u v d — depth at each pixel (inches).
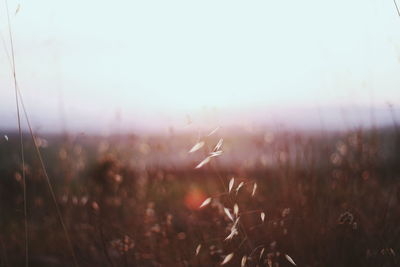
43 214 56.3
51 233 52.7
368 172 51.0
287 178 49.8
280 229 42.9
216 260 42.2
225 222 44.0
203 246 43.6
